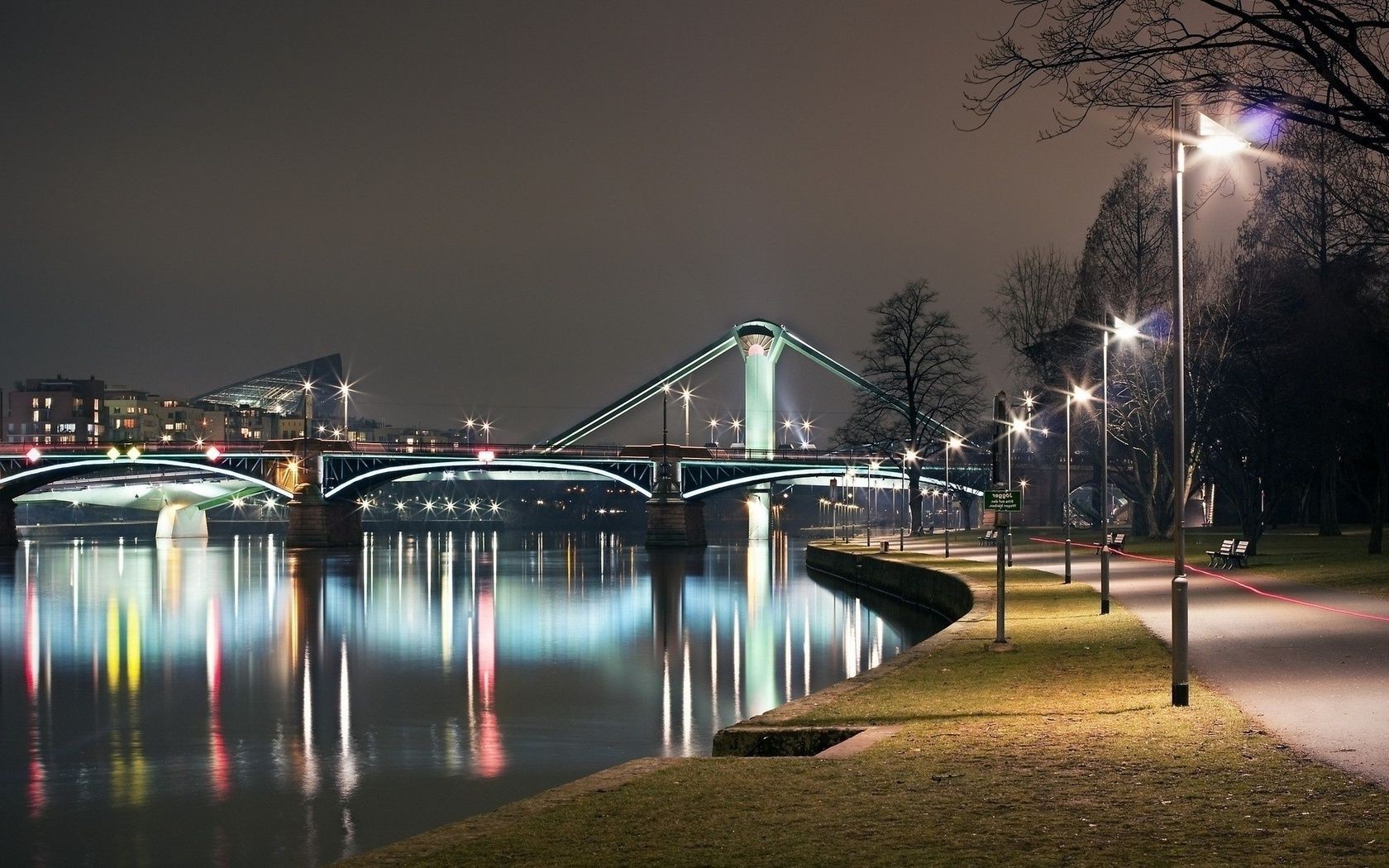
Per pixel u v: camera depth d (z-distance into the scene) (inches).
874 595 3280.0
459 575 5083.7
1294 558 2440.9
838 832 550.6
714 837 550.6
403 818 1192.2
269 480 7504.9
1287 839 506.9
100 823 1190.3
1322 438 2930.6
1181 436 841.5
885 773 665.6
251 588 4478.3
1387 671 959.6
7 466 7647.6
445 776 1369.3
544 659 2385.6
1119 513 7052.2
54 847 1106.7
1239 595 1721.2
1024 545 3954.2
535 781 1339.8
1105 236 3422.7
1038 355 4192.9
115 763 1477.6
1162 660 1080.2
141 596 4141.2
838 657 2258.9
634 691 1956.2
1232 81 785.6
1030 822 552.1
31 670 2359.7
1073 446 4448.8
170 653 2600.9
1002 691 959.0
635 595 3895.2
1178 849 501.0
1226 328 3016.7
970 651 1229.7
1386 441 2425.0
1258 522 2706.7
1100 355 3432.6
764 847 531.8
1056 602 1772.9
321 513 7490.2
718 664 2231.8
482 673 2204.7
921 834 540.1
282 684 2129.7
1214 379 3011.8
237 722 1747.0
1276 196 2556.6
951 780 642.2
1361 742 690.8
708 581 4490.7
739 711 1758.1
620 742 1550.2
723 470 7357.3
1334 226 2401.6
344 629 3009.4
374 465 7509.8
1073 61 789.9
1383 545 2800.2
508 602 3747.5
